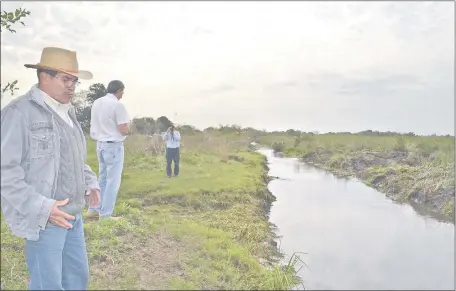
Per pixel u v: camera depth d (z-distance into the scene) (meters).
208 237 6.47
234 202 9.72
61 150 3.33
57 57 3.27
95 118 6.39
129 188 10.02
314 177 17.44
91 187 3.90
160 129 16.75
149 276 4.71
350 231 8.60
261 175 15.69
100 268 4.75
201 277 4.87
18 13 4.99
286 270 5.84
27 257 3.32
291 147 32.34
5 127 3.05
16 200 2.98
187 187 10.31
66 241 3.60
